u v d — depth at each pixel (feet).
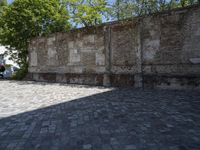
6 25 60.59
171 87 32.58
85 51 45.24
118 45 39.42
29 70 60.34
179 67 31.89
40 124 15.79
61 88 37.93
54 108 21.17
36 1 56.95
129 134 13.23
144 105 21.42
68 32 48.88
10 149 11.48
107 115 17.84
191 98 24.67
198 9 30.04
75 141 12.34
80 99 25.95
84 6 53.67
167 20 33.12
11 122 16.47
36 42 57.62
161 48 33.81
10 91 34.55
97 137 12.86
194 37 30.48
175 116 16.98
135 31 36.94
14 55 64.23
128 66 37.93
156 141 12.05
